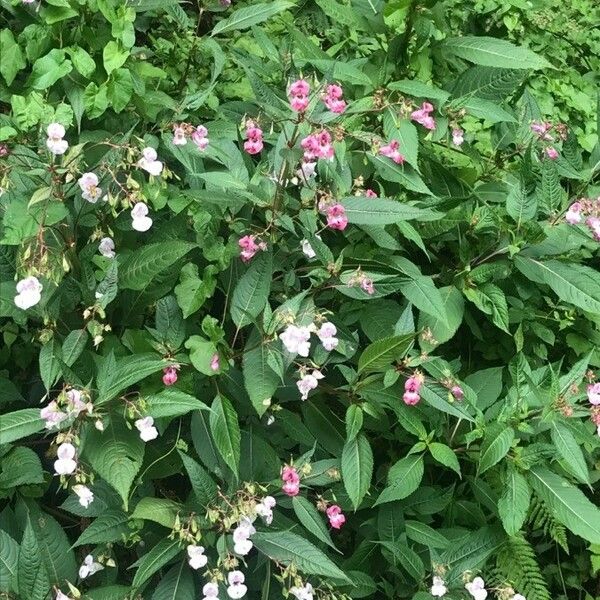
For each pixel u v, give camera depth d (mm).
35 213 1079
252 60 1487
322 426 1275
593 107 1982
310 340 1244
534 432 1267
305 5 1782
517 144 1546
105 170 1120
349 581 1141
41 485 1204
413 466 1249
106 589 1086
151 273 1124
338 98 1167
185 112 1388
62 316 1155
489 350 1496
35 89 1246
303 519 1166
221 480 1218
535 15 2055
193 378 1182
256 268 1164
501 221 1363
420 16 1408
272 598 1212
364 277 1194
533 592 1290
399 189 1408
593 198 1419
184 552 1174
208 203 1223
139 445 1059
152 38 1582
